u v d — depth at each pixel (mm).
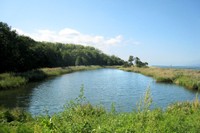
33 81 44500
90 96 28594
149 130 8859
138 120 10438
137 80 50781
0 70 47156
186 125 10547
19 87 35594
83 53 137500
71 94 30016
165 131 9672
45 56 73812
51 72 61094
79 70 88625
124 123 10031
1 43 47156
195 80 40219
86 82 45062
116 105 23031
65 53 106562
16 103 23672
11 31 55438
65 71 72688
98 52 163375
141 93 31797
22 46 56344
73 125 7438
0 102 23938
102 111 14273
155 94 31531
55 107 22062
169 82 46750
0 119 12914
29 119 13977
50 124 7680
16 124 12195
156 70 73688
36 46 69312
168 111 16297
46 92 31391
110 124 9031
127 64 125688
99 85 40594
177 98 28703
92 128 7816
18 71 52531
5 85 33469
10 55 49031
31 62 58562
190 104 18094
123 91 33562
